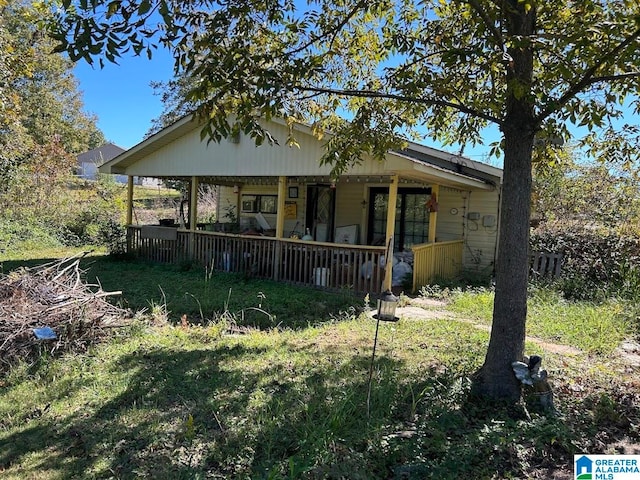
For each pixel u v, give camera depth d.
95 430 3.17
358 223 12.65
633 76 3.08
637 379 4.32
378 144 4.73
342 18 4.55
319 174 8.95
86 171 37.62
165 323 5.99
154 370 4.26
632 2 2.99
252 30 3.71
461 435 3.07
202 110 3.42
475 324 6.48
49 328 4.73
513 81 3.15
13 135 13.45
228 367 4.40
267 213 14.28
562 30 3.39
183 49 3.25
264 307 7.11
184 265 10.51
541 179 10.89
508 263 3.67
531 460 2.82
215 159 10.55
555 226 10.20
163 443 2.99
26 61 9.35
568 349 5.40
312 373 4.24
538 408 3.47
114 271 10.18
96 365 4.38
